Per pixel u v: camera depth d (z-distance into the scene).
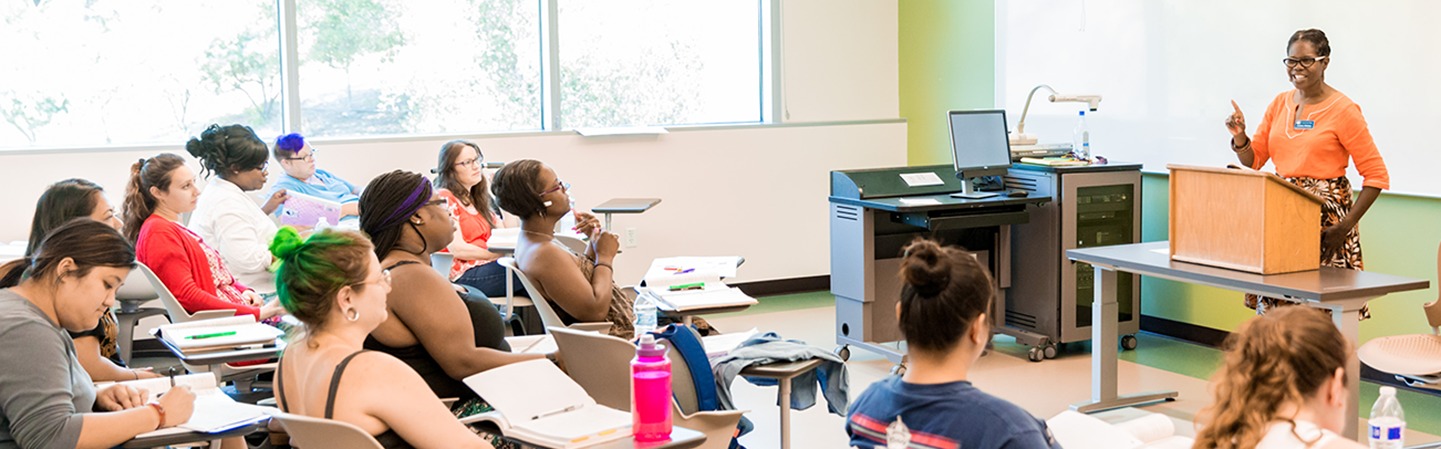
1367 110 5.39
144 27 6.30
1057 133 6.93
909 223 5.71
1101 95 6.62
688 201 7.57
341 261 2.39
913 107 8.05
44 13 6.12
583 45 7.33
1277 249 4.03
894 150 8.10
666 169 7.48
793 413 5.05
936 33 7.79
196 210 5.05
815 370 3.65
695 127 7.53
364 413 2.35
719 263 4.47
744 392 5.38
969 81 7.55
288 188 5.94
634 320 4.19
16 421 2.58
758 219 7.80
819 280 8.05
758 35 7.82
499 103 7.21
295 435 2.33
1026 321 6.15
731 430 2.95
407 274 3.00
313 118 6.71
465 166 5.48
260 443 3.65
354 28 6.77
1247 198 4.05
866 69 8.05
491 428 2.66
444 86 7.05
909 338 2.17
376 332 3.01
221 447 3.14
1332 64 5.51
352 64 6.79
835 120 7.98
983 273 2.16
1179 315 6.43
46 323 2.68
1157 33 6.26
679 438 2.50
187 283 4.27
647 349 2.49
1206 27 6.00
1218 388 2.11
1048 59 6.93
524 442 2.49
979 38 7.44
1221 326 6.19
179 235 4.32
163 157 4.37
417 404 2.37
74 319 2.76
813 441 4.67
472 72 7.11
